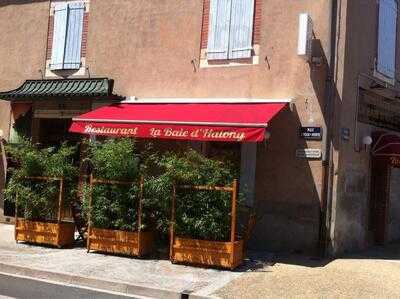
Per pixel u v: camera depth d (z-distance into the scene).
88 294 8.27
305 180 11.48
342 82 11.54
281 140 11.75
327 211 11.30
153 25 13.56
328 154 11.38
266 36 12.17
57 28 14.94
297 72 11.79
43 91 14.31
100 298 8.04
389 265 10.81
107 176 10.78
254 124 10.44
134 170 10.63
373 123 13.49
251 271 9.82
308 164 11.48
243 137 10.50
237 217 10.64
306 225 11.40
